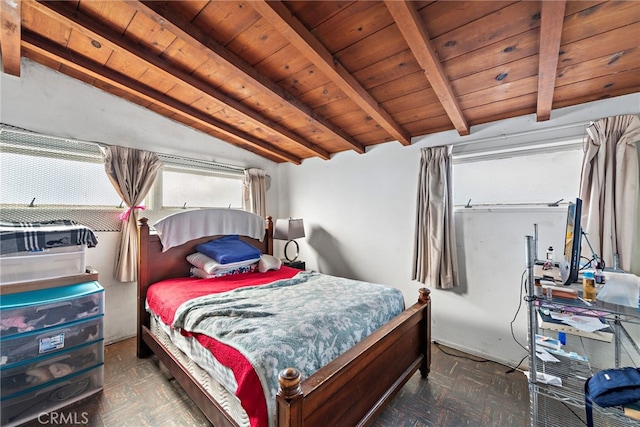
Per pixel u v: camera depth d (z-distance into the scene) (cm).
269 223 340
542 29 128
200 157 330
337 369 121
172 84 233
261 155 400
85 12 161
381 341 152
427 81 193
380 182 312
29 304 156
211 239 288
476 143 247
